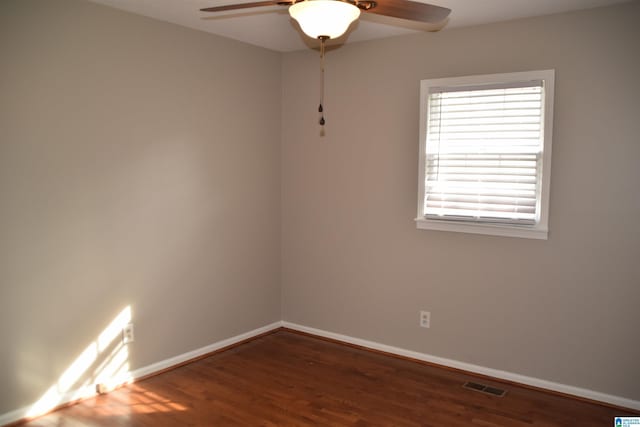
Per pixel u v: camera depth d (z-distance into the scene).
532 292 3.17
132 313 3.22
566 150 3.00
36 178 2.71
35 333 2.76
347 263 3.97
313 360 3.67
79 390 2.98
